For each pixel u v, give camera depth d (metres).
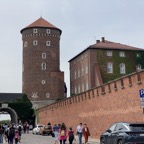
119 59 78.38
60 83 93.69
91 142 33.78
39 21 95.50
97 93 40.69
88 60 77.62
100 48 77.69
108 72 77.25
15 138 30.89
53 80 93.06
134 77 30.64
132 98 30.95
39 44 93.25
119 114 33.88
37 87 91.81
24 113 88.75
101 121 39.09
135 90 30.39
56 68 94.38
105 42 81.75
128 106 31.78
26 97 90.25
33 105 90.81
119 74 77.81
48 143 32.72
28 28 93.69
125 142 18.00
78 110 48.81
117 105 34.44
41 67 92.62
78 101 48.91
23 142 35.28
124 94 32.78
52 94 92.50
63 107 58.12
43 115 77.44
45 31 93.94
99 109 39.88
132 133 18.06
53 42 94.69
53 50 94.38
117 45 80.38
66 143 33.31
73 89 90.44
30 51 93.06
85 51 80.00
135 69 78.94
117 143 18.91
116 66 77.88
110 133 20.17
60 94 93.31
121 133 18.59
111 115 36.03
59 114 61.09
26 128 67.44
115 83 35.09
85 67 80.00
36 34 93.19
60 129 28.28
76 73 87.75
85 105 45.47
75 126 50.22
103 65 77.31
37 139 41.22
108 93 37.09
